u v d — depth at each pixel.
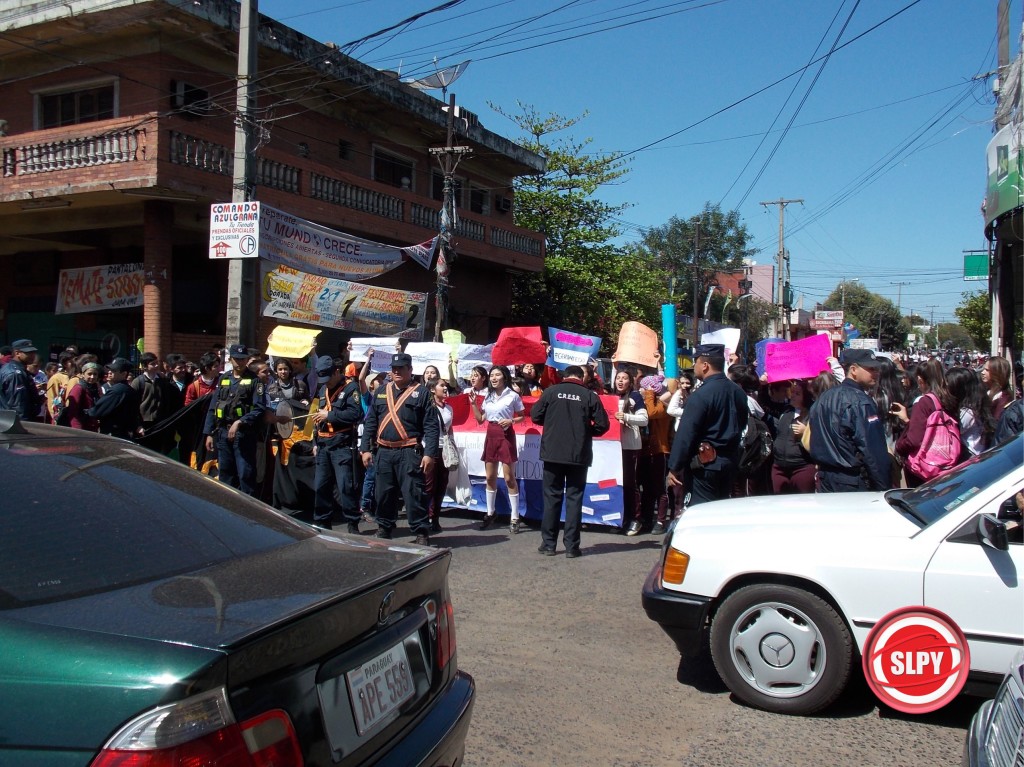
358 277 16.86
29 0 15.45
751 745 4.16
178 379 12.48
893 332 83.62
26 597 2.40
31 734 2.05
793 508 5.06
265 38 16.80
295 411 9.29
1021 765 2.50
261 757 2.15
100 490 3.02
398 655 2.82
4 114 17.36
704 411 6.43
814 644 4.46
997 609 4.13
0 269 19.55
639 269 32.53
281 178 16.92
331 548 3.21
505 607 6.42
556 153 30.23
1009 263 18.05
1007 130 14.82
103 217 16.02
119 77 16.12
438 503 9.17
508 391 9.35
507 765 3.94
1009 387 8.02
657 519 9.49
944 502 4.59
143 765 1.97
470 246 22.55
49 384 12.17
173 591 2.53
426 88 22.69
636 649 5.52
